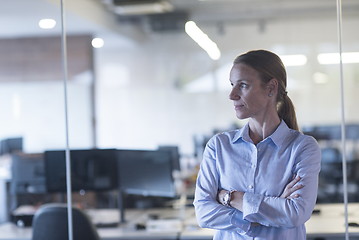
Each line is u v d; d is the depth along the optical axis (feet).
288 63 26.61
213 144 6.72
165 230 11.62
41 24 23.35
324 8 25.63
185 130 29.94
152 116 30.27
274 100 6.45
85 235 10.65
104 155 12.91
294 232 6.30
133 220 12.86
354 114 26.81
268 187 6.25
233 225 6.29
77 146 28.53
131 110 30.32
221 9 25.94
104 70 29.89
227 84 28.91
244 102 6.39
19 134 28.14
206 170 6.66
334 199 18.42
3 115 28.17
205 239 11.13
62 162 12.98
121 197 12.93
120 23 26.71
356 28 25.71
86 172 12.93
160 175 12.67
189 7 26.07
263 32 26.53
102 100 30.04
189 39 29.09
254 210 6.10
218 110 29.43
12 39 27.22
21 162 14.07
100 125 29.99
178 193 14.53
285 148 6.32
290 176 6.24
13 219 13.43
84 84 28.22
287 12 25.95
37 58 27.53
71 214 10.63
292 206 6.01
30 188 14.01
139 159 12.87
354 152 20.26
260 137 6.50
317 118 27.30
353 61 26.45
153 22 27.37
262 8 26.07
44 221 10.91
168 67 29.86
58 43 27.30
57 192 13.02
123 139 30.35
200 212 6.54
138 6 23.30
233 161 6.47
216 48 27.40
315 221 11.27
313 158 6.25
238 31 26.73
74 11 21.07
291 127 6.68
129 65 30.07
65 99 10.40
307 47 26.40
